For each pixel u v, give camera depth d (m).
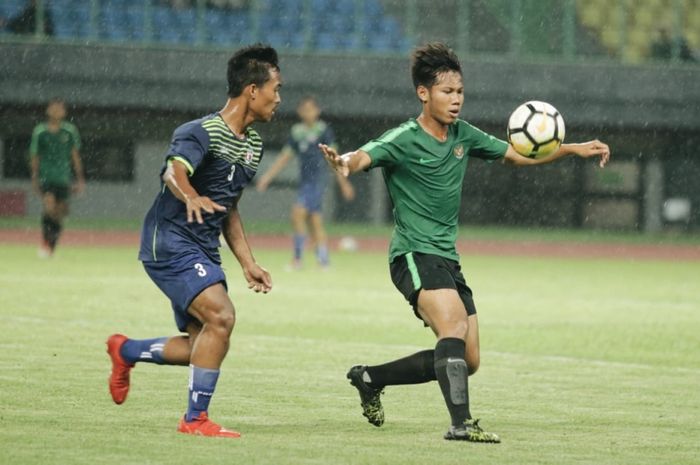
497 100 100.44
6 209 101.62
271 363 32.66
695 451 21.70
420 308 22.34
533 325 43.47
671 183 106.38
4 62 95.94
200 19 99.81
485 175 106.88
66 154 68.50
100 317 42.03
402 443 21.78
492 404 27.06
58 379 28.59
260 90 22.00
